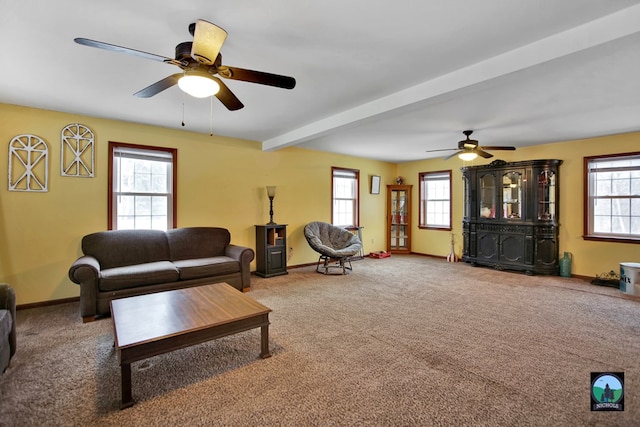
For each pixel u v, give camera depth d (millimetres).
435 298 3936
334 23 1976
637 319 3201
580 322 3123
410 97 3012
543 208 5289
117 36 2125
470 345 2609
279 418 1718
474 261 6031
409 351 2502
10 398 1884
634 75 2664
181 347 2016
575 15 1880
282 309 3506
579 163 5121
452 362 2328
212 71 2053
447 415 1743
